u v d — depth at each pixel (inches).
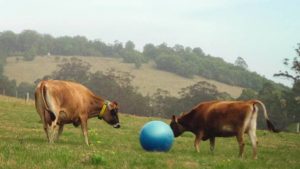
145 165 549.6
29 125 1088.2
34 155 522.9
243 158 698.2
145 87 7775.6
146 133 715.4
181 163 586.6
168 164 566.9
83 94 731.4
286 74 3363.7
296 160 807.1
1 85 5290.4
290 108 3609.7
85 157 532.4
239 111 719.7
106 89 5000.0
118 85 5098.4
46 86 681.6
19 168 447.8
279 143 1198.9
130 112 4864.7
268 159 755.4
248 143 1087.0
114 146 756.6
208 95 5000.0
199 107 772.6
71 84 721.6
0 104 1791.3
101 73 5482.3
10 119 1240.8
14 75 7716.5
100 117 770.2
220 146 951.6
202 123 761.6
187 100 4975.4
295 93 3570.4
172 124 800.3
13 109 1619.1
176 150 768.9
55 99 685.9
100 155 536.7
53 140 687.1
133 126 1359.5
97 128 1187.9
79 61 6550.2
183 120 787.4
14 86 5516.7
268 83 4146.2
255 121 716.0
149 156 630.5
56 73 6117.1
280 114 3786.9
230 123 727.7
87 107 738.8
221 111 736.3
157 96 5585.6
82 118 726.5
